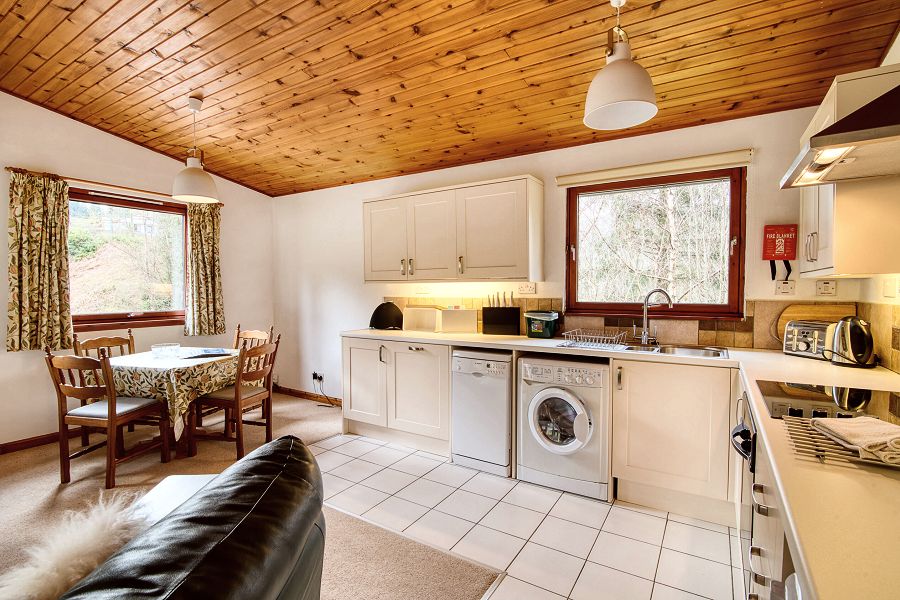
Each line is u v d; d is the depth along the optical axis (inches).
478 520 94.6
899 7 71.6
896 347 75.0
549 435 110.7
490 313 138.6
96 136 147.9
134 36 100.5
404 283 164.1
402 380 135.3
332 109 124.2
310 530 32.4
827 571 24.2
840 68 87.6
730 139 109.0
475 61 97.7
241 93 120.3
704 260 115.4
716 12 76.6
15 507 98.4
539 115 115.4
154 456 130.6
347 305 183.5
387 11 85.3
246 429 154.6
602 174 123.0
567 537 88.4
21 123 132.5
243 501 30.0
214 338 182.1
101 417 108.9
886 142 42.9
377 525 92.6
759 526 52.7
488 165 145.5
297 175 176.2
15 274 129.3
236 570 23.1
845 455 40.7
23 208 130.6
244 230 194.4
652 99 62.8
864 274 63.7
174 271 172.9
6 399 131.3
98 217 152.3
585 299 131.3
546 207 134.6
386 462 125.6
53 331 135.9
